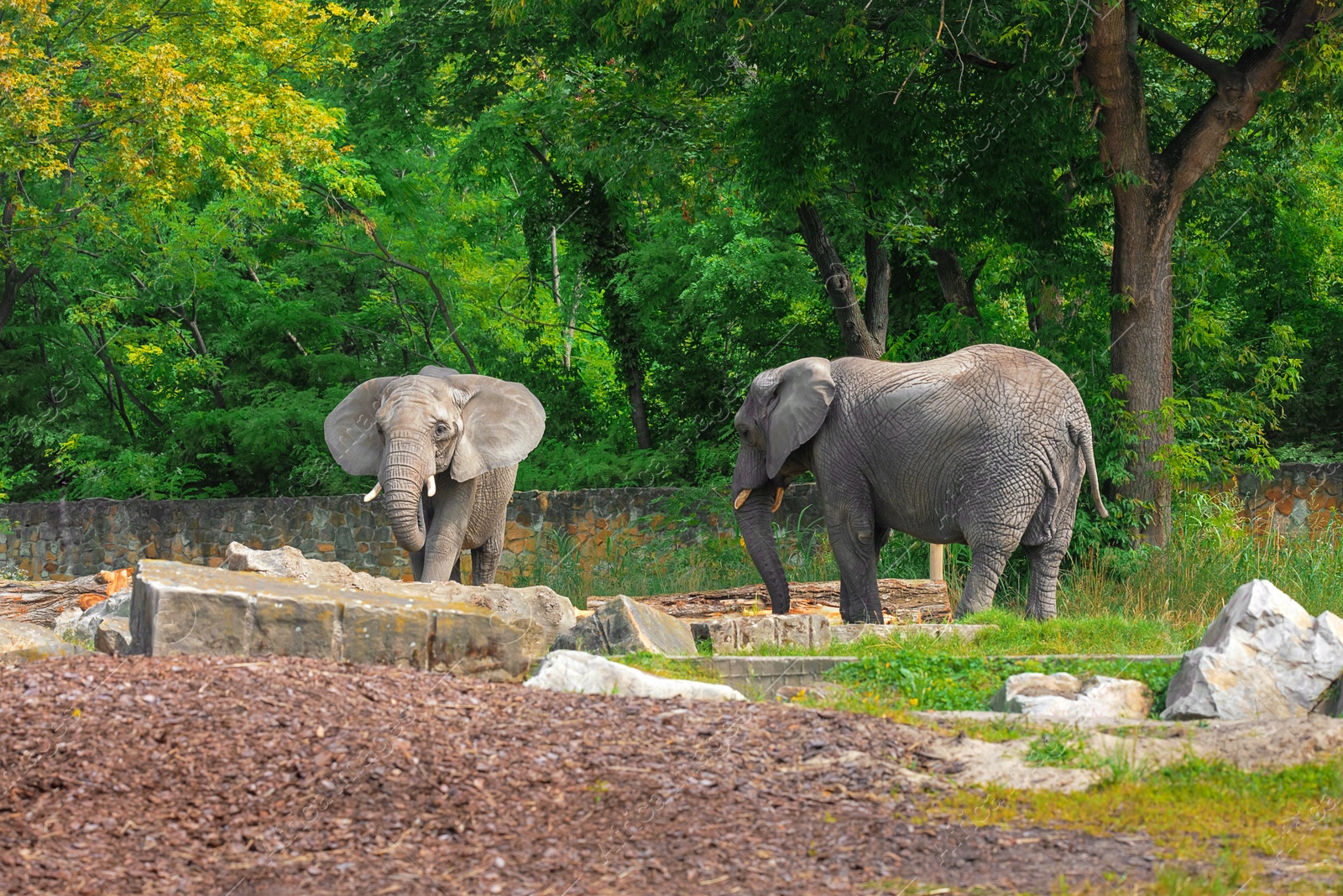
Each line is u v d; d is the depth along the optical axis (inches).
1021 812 230.2
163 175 812.0
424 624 314.5
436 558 534.3
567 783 237.5
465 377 548.1
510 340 1269.7
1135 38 636.7
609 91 850.1
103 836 217.3
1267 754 258.8
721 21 649.6
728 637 429.4
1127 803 233.1
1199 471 646.5
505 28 882.1
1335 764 246.8
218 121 808.9
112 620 364.8
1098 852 210.1
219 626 305.3
